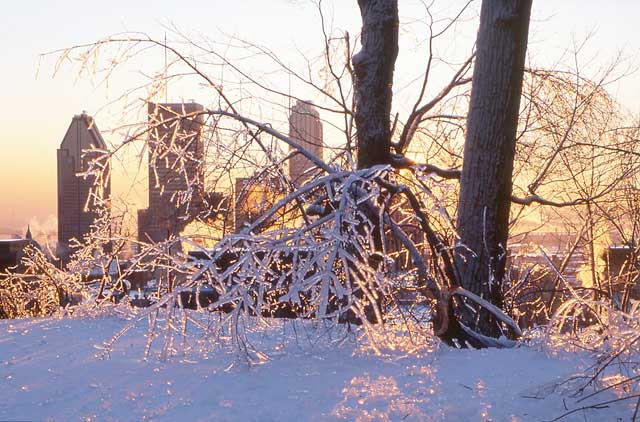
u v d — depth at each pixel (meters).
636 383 5.95
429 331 8.81
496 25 10.53
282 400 6.08
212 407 5.94
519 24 10.52
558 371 6.76
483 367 7.10
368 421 5.39
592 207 14.61
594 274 14.29
